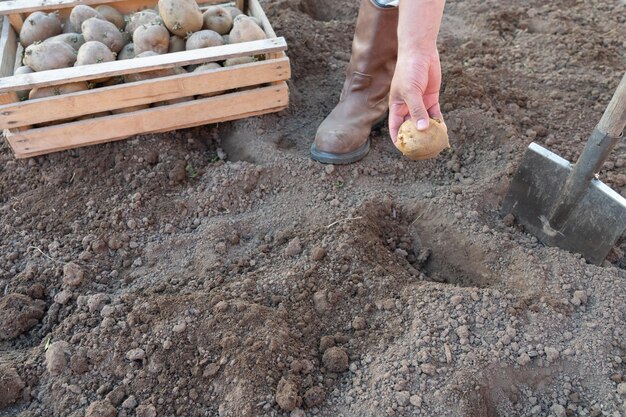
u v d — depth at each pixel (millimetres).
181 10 2463
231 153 2607
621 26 3344
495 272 2016
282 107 2639
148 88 2344
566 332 1776
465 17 3520
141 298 1887
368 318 1869
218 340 1753
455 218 2174
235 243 2152
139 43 2459
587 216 1932
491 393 1668
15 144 2326
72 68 2266
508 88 2881
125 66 2271
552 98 2832
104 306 1870
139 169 2422
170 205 2297
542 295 1876
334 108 2688
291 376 1685
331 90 2918
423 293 1896
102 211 2264
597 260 1993
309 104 2824
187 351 1735
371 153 2516
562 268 1969
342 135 2400
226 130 2672
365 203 2238
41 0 2648
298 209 2260
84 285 1996
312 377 1709
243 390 1638
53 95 2283
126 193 2338
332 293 1910
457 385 1626
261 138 2576
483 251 2062
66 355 1745
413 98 1771
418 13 1808
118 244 2141
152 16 2578
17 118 2254
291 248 2072
